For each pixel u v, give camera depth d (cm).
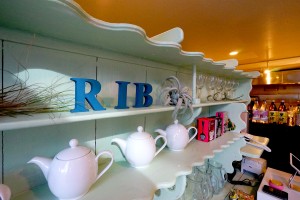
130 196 54
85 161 49
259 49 207
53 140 59
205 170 128
